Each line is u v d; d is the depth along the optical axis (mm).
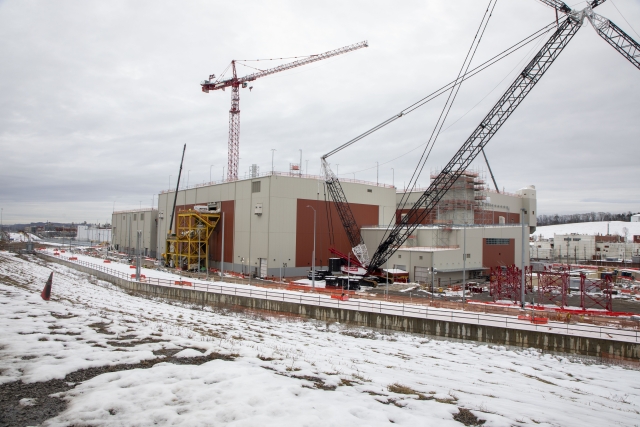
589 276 76312
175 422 9773
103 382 12211
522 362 26359
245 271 70500
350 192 75750
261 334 28531
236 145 139750
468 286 57219
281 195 67250
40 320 20188
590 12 48188
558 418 13664
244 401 11102
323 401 11695
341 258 71312
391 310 36375
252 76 135750
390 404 12648
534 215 101062
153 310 37406
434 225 71000
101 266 76250
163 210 101812
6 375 12367
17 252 115000
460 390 17062
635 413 16797
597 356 27547
